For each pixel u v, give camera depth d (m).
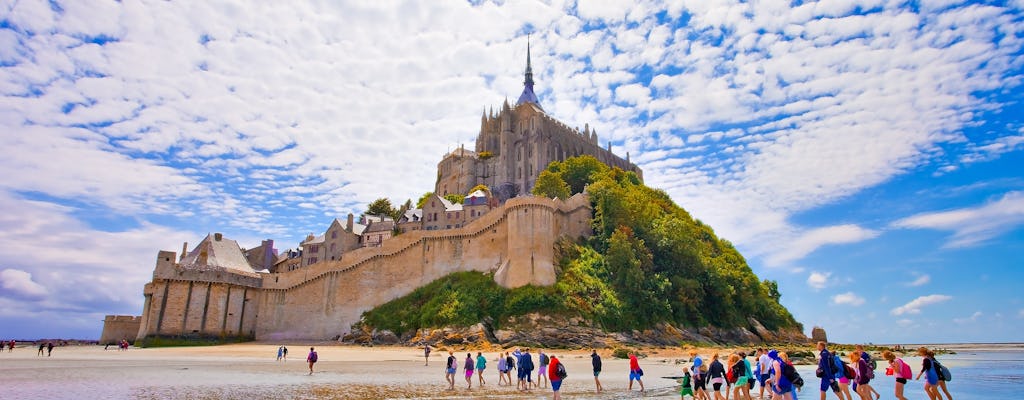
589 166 134.50
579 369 46.31
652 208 111.19
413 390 30.42
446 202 116.00
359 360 54.38
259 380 35.16
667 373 42.78
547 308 75.38
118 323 93.25
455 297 80.25
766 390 31.66
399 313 83.94
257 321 90.94
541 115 150.88
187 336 82.69
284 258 123.19
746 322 96.69
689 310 87.75
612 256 86.94
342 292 90.44
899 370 22.17
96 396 27.16
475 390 30.86
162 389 30.12
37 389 29.88
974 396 33.97
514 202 85.00
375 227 110.44
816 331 120.00
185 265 87.31
